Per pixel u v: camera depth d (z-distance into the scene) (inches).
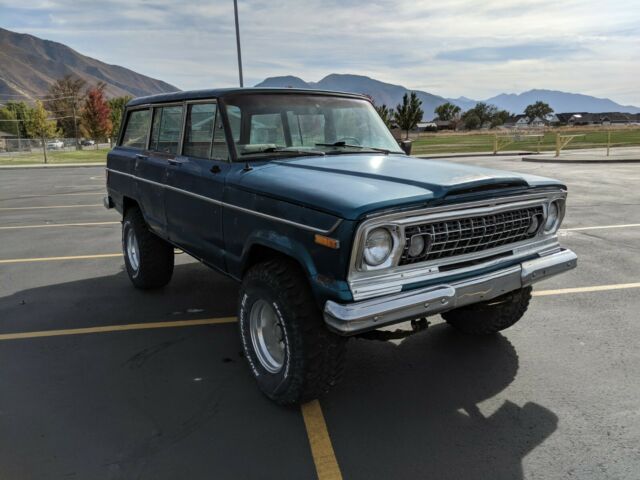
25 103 3882.9
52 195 586.9
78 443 116.1
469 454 111.7
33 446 115.0
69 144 2910.9
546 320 183.8
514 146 1432.1
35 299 212.5
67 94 3801.7
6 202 528.7
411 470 106.9
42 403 132.8
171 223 179.6
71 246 312.0
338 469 107.3
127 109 228.4
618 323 180.1
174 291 221.3
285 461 109.9
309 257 113.1
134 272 222.2
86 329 181.0
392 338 128.3
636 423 121.8
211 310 198.7
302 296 117.5
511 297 147.3
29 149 2186.3
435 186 114.6
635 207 411.5
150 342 170.2
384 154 167.0
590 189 520.1
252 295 129.6
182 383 143.0
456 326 171.6
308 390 120.1
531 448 113.4
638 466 107.0
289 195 118.2
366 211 103.2
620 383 139.9
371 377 145.7
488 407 129.7
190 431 120.5
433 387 139.8
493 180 121.7
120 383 143.2
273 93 161.8
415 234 111.1
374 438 117.6
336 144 166.4
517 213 131.2
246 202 133.0
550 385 139.7
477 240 122.2
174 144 178.7
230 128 148.2
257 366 134.5
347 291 106.3
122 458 111.0
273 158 149.5
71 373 149.1
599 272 238.2
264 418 125.6
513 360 154.5
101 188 658.2
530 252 136.9
